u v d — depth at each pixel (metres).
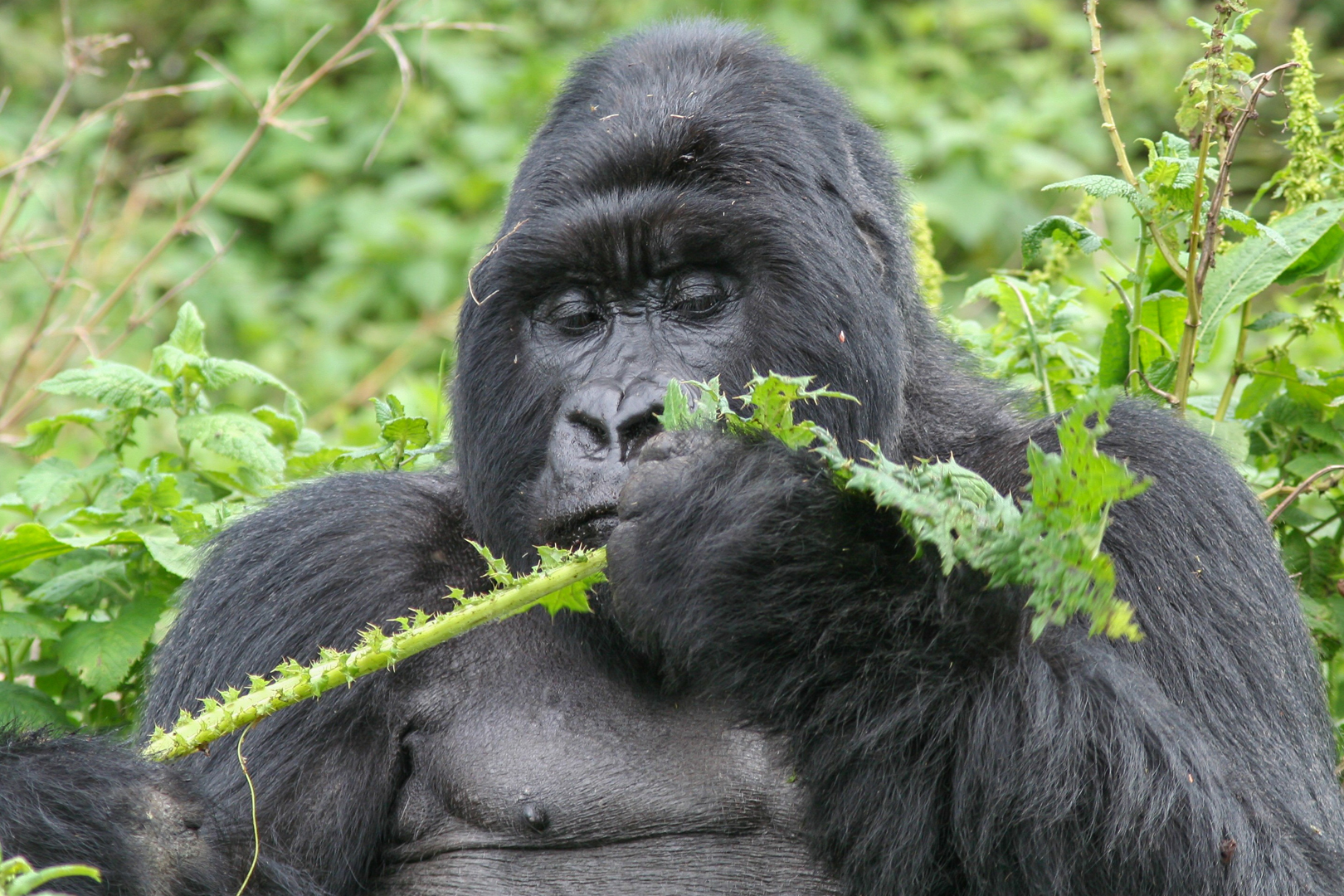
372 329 18.50
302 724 7.04
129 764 6.38
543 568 6.01
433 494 7.76
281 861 6.77
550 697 7.07
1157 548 6.91
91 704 9.02
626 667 6.92
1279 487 8.97
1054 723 5.99
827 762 6.07
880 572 5.82
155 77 21.72
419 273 18.72
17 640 9.36
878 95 20.16
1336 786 7.12
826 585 5.84
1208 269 8.34
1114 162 20.23
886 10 21.86
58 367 13.58
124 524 9.16
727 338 6.86
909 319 7.99
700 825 6.79
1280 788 6.59
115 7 22.17
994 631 5.84
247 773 6.75
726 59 7.29
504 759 6.97
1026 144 19.70
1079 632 6.54
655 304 6.93
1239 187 19.23
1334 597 8.88
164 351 9.63
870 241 7.56
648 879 6.77
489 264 7.17
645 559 5.95
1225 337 14.86
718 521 5.89
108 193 19.75
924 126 19.98
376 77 20.92
